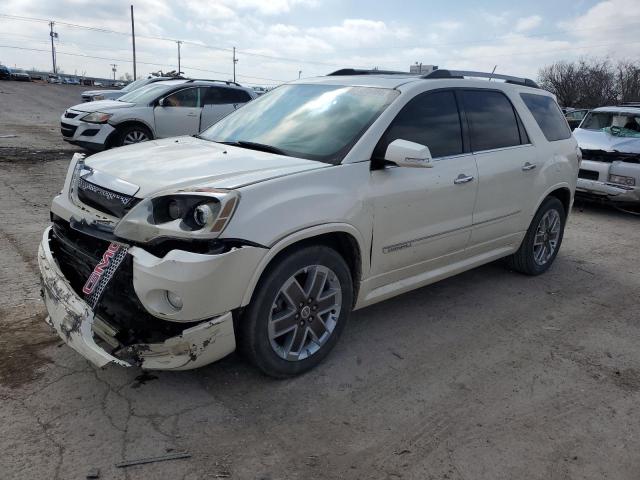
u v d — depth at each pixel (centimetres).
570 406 323
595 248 674
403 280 395
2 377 313
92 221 299
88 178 323
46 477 242
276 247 289
